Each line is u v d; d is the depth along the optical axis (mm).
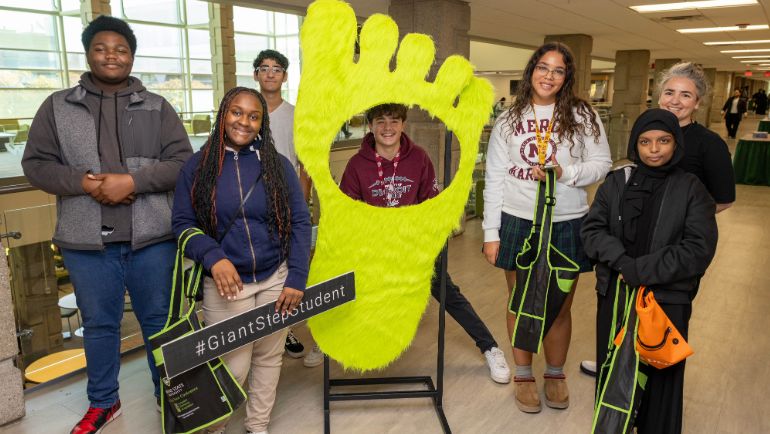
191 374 1568
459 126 1807
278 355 1845
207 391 1599
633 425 1603
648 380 1628
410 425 2053
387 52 1685
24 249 2270
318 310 1763
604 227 1690
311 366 2512
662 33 8695
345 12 1638
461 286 3629
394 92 1710
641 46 10805
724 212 6137
